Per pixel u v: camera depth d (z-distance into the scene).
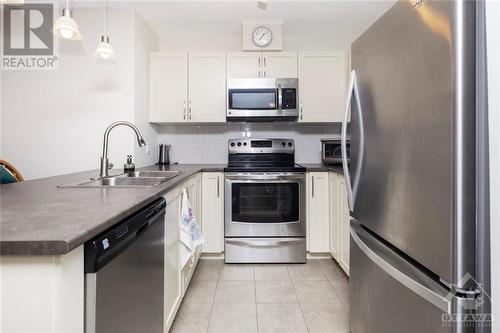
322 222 2.74
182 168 2.65
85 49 2.56
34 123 2.59
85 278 0.73
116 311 0.86
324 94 2.95
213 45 3.24
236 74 2.93
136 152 2.64
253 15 2.78
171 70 2.93
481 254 0.77
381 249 1.17
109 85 2.57
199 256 2.67
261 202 2.69
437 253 0.83
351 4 2.60
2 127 2.60
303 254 2.69
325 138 3.27
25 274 0.62
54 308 0.62
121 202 1.03
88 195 1.19
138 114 2.65
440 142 0.82
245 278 2.36
